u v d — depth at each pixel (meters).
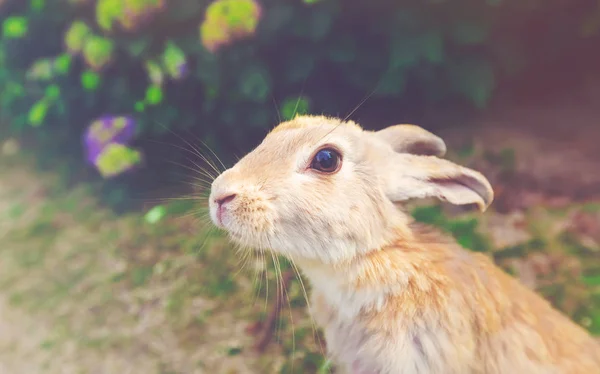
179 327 0.47
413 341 0.30
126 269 0.54
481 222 0.50
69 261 0.57
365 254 0.30
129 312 0.50
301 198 0.29
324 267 0.30
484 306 0.30
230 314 0.47
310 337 0.42
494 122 0.63
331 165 0.30
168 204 0.59
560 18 0.64
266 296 0.42
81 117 0.69
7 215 0.68
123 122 0.59
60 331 0.50
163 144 0.61
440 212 0.51
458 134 0.61
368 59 0.58
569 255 0.46
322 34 0.54
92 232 0.61
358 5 0.55
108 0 0.52
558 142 0.58
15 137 0.85
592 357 0.31
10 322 0.52
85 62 0.60
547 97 0.67
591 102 0.65
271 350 0.43
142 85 0.61
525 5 0.58
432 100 0.63
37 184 0.73
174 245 0.55
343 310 0.31
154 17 0.52
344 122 0.33
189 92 0.59
